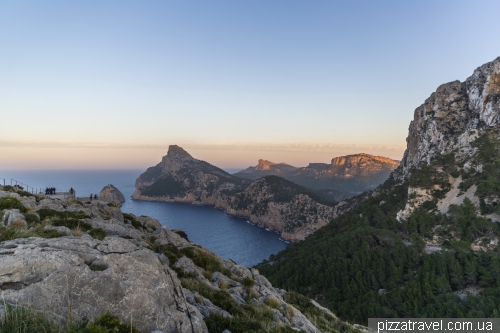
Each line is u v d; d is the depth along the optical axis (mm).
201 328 9672
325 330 20438
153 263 9766
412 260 70500
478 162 99062
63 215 20984
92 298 7570
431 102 151125
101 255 8906
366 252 78312
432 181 105062
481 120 120812
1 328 5707
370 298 57906
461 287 56594
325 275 73062
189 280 16125
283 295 27719
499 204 75375
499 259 57500
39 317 6312
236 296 17969
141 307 8125
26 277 7281
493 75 119688
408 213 98812
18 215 16469
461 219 78938
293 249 123000
